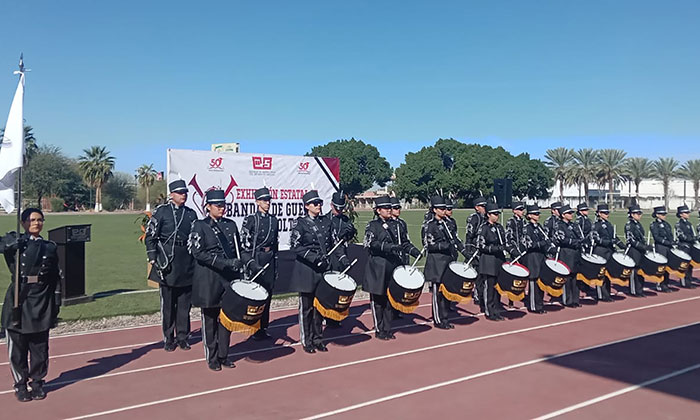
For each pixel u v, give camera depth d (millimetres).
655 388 6773
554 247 11383
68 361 7844
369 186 101188
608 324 10242
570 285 11922
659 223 14031
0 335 8852
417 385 6863
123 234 33531
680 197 90062
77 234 11445
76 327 9711
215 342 7598
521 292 10172
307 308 8398
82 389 6723
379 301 9203
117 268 17953
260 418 5855
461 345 8758
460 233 31578
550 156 81125
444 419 5816
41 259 6344
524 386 6824
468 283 9422
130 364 7730
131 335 9328
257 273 8258
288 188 12719
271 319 10703
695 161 77438
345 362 7852
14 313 6172
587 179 78938
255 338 9156
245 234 8727
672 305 12141
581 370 7457
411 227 39562
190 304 8516
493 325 10188
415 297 8664
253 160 12172
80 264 11539
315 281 8312
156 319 10422
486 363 7773
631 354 8219
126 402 6309
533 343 8867
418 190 87375
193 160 11359
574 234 12180
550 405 6215
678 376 7227
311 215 8641
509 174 80125
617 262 12250
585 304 12297
